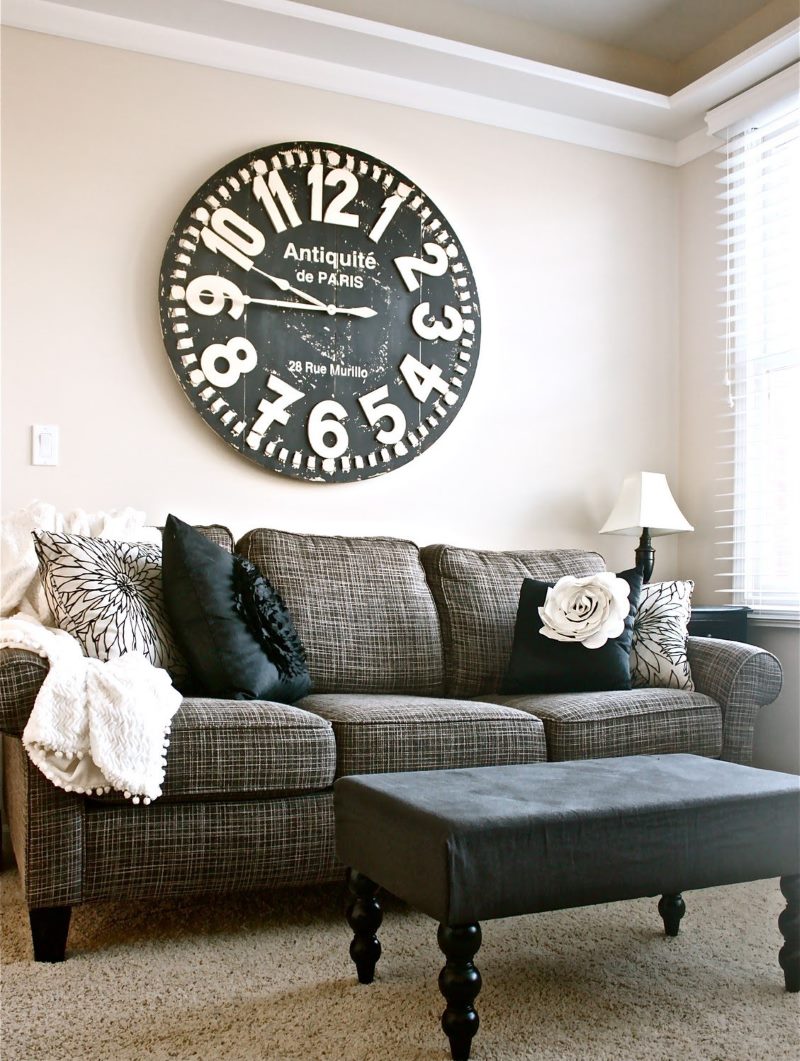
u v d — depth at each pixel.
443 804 1.68
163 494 3.24
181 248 3.27
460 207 3.76
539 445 3.87
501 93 3.76
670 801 1.75
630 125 4.04
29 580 2.55
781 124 3.67
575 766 2.07
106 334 3.19
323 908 2.41
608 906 2.42
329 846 2.29
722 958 2.05
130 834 2.10
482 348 3.78
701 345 4.09
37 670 2.04
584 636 2.97
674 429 4.14
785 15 3.67
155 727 2.08
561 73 3.64
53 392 3.11
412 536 3.61
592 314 4.00
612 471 4.01
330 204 3.49
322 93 3.53
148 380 3.24
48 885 2.02
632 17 3.81
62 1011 1.78
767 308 3.78
